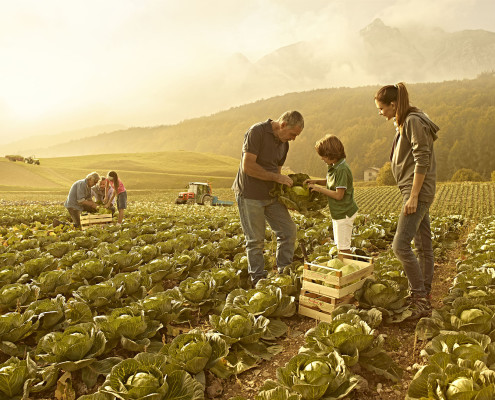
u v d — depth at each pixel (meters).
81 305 4.26
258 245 5.66
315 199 5.65
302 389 2.81
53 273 5.44
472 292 4.57
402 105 4.41
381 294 4.41
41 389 3.21
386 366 3.45
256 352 3.80
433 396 2.65
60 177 104.00
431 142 4.38
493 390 2.45
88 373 3.38
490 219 17.34
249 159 5.24
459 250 10.02
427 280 4.89
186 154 189.50
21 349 3.87
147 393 2.80
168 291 4.98
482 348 3.22
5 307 4.67
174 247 8.18
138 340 3.84
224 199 67.06
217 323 3.95
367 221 13.74
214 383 3.43
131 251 7.55
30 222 16.66
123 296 5.25
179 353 3.33
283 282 4.99
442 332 3.58
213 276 5.40
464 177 133.00
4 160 118.50
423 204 4.38
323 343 3.48
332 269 4.39
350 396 3.15
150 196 66.44
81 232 10.45
